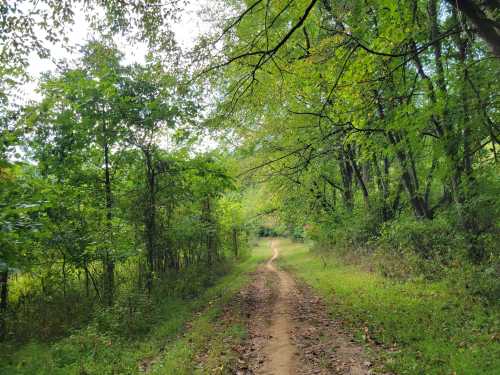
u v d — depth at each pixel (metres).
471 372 5.61
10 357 8.46
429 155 13.64
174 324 10.51
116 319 10.48
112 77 12.34
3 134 9.86
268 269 26.34
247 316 11.09
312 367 6.75
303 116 16.20
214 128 12.02
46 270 11.97
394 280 13.57
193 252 22.22
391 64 10.48
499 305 8.66
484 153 11.78
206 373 6.54
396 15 9.05
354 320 9.44
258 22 10.55
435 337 7.41
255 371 6.73
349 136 12.41
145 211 14.52
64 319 11.01
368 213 21.27
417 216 16.20
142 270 15.88
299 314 11.01
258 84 10.90
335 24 11.68
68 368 7.34
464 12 7.17
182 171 15.29
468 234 11.98
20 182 9.68
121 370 7.25
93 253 11.72
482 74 9.80
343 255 22.92
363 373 6.25
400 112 10.48
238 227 32.94
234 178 16.09
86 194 12.86
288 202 27.20
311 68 11.15
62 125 12.38
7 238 6.97
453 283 10.99
